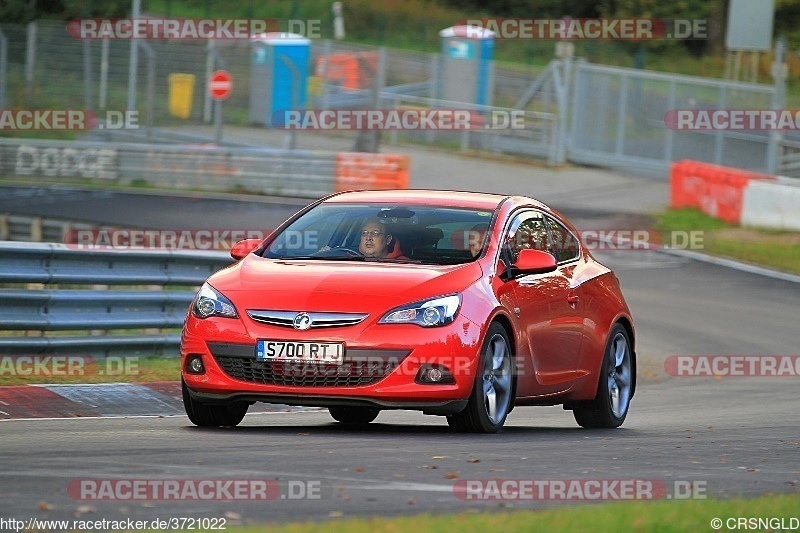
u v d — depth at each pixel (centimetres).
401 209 3309
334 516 1850
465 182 11712
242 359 2922
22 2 15662
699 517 1792
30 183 11119
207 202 10131
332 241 3219
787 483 2353
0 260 4059
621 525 1694
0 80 13075
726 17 17588
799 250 8969
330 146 13200
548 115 12938
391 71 15500
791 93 16312
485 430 3019
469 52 13962
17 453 2422
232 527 1698
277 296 2948
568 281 3447
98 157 11300
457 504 1978
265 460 2388
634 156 12556
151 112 12362
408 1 18138
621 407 3641
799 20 18300
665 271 8144
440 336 2898
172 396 3734
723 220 10019
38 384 3769
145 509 1869
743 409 4175
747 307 7062
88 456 2394
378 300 2920
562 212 10194
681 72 17062
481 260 3131
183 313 4684
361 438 2831
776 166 11662
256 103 13688
